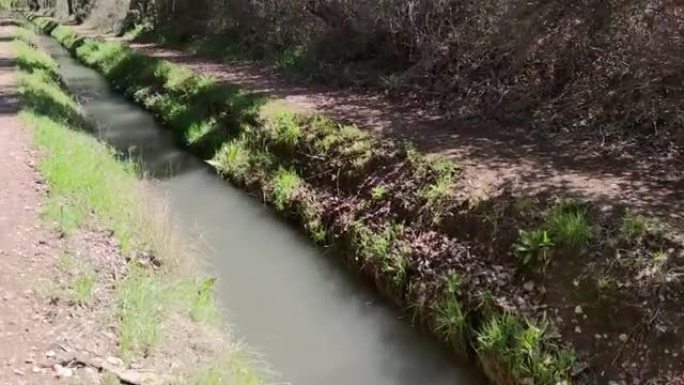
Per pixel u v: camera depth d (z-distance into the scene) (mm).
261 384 5035
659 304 5043
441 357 6293
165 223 7555
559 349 5305
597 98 9281
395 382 5855
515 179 7324
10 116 11664
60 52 31938
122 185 8555
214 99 14422
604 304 5328
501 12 10953
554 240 5973
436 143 9172
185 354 4996
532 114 10148
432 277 6770
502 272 6223
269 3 19500
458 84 11922
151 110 17234
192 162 12703
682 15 7922
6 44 24844
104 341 4879
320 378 5805
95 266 6098
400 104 12266
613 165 7738
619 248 5609
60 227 6781
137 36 29734
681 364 4707
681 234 5512
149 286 5859
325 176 9602
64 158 8828
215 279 7008
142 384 4375
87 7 43812
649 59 8211
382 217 8016
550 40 10086
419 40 13164
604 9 9117
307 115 11328
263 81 15961
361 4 15039
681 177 7125
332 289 7570
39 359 4496
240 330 6426
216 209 10039
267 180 10656
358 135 9781
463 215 7035
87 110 17406
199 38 24953
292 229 9320
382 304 7242
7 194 7594
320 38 16656
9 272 5715
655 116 8328
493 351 5633
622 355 5004
